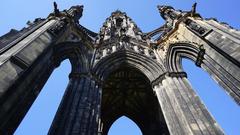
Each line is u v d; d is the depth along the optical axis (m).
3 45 17.39
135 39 29.94
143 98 30.73
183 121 17.91
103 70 24.41
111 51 27.20
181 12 29.22
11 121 14.49
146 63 25.75
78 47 24.70
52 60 21.11
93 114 18.30
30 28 21.58
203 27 23.17
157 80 23.19
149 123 28.88
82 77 21.67
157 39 30.12
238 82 17.73
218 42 20.23
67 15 25.95
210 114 18.11
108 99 30.88
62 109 18.20
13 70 14.68
